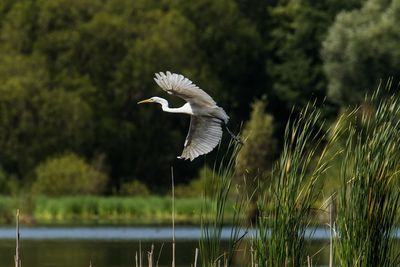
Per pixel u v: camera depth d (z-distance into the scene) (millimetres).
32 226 46062
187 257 31844
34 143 61531
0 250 34969
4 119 61156
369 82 58750
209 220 16219
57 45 64938
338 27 59969
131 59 64812
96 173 56719
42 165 57844
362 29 59281
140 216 51250
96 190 56344
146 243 37281
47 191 55688
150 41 64562
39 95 61531
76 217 51000
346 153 16578
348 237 16359
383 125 16438
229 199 42562
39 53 64938
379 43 58062
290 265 16016
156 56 64688
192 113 14109
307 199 16156
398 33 58031
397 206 16422
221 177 15930
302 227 16203
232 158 15711
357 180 16375
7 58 63969
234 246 16188
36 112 61562
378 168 16312
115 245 36625
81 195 55531
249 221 16984
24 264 30078
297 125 16156
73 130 61781
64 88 64000
